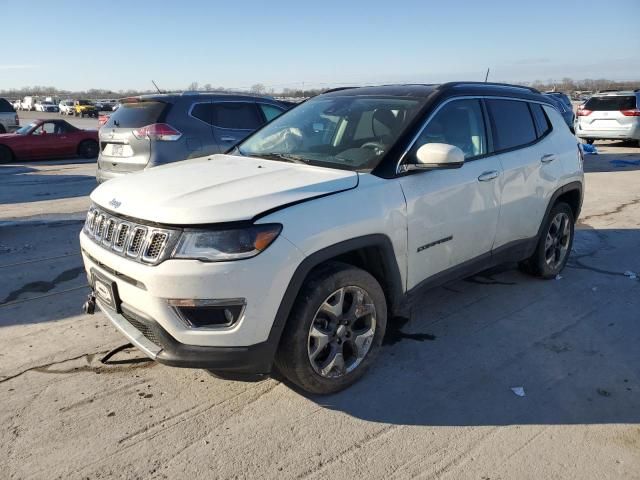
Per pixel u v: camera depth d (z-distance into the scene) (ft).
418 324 13.78
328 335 10.18
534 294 15.75
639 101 54.54
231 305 8.87
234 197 9.31
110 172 23.57
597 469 8.55
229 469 8.55
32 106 242.78
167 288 8.78
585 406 10.27
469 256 13.15
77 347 12.44
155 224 9.09
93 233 10.67
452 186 12.12
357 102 13.38
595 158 48.91
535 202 15.03
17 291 15.74
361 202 10.30
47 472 8.46
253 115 25.41
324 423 9.73
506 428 9.61
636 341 12.92
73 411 10.01
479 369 11.60
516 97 15.21
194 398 10.47
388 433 9.46
